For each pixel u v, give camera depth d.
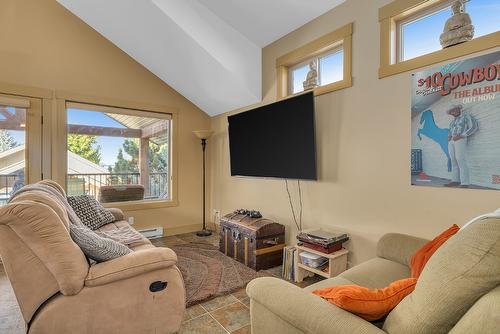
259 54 3.62
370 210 2.39
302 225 3.06
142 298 1.64
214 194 4.70
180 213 4.50
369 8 2.39
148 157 4.31
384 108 2.28
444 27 1.96
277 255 3.08
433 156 1.99
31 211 1.38
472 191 1.80
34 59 3.38
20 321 1.97
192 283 2.58
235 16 3.18
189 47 3.39
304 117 2.70
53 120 3.51
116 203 4.01
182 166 4.52
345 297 1.00
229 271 2.88
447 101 1.91
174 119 4.44
